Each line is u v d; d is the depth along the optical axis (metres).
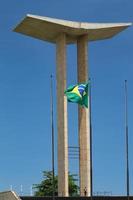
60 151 87.69
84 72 90.38
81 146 88.38
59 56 89.75
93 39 92.88
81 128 88.62
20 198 74.62
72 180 105.12
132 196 77.12
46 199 75.69
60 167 87.38
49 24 87.50
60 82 89.00
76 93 79.00
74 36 91.31
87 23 89.44
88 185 87.31
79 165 88.19
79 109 89.25
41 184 105.38
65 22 88.00
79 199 77.06
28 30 89.44
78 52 91.19
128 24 90.44
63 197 76.44
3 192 77.44
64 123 87.50
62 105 88.00
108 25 90.00
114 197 77.69
